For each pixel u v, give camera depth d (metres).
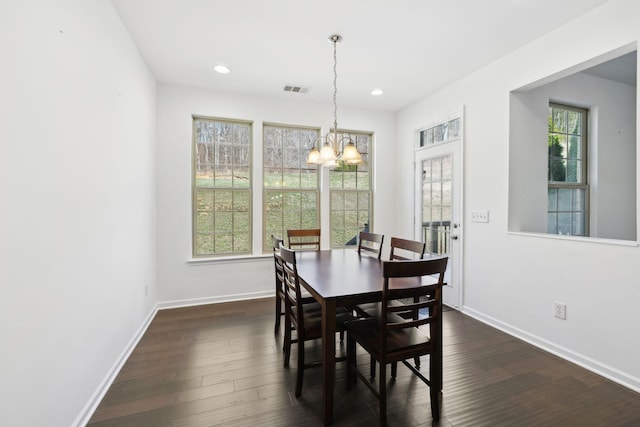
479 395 1.84
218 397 1.82
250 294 3.73
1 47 1.04
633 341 1.91
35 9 1.22
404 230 4.32
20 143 1.14
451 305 3.46
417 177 4.07
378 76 3.24
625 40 1.93
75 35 1.54
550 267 2.40
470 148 3.18
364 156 4.41
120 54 2.19
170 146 3.40
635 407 1.73
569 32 2.26
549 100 3.01
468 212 3.21
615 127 3.30
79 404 1.58
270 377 2.04
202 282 3.54
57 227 1.38
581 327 2.19
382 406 1.54
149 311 3.01
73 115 1.52
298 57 2.83
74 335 1.53
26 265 1.17
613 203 3.30
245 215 3.81
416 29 2.38
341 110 4.17
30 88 1.19
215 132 3.70
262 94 3.72
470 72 3.14
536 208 2.87
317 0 2.04
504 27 2.35
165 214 3.38
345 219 4.29
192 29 2.37
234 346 2.48
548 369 2.13
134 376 2.04
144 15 2.18
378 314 2.15
